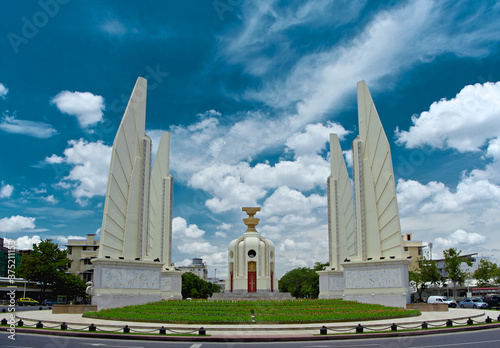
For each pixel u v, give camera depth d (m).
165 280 57.44
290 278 119.50
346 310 36.12
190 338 23.14
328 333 25.58
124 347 20.08
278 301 44.12
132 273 42.38
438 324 30.28
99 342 22.11
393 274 43.56
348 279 46.97
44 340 22.64
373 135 48.81
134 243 44.47
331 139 62.75
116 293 40.56
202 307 38.16
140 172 46.25
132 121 46.59
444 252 76.31
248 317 30.80
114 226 42.47
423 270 77.50
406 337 24.75
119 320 31.30
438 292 98.50
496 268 77.44
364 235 47.50
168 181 60.75
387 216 45.91
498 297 52.91
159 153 62.00
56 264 73.50
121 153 44.25
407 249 102.19
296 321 29.64
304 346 21.12
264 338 23.19
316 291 97.50
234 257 65.69
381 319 32.19
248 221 69.12
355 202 49.41
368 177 48.44
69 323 29.84
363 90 50.66
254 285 64.06
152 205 59.94
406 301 42.53
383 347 20.55
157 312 34.28
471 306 54.00
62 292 76.38
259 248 65.00
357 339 24.16
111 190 42.25
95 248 101.69
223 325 28.50
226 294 57.91
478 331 27.41
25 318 34.28
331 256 59.09
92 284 42.84
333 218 59.97
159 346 20.69
